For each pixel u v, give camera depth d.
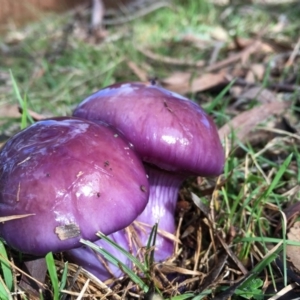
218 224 0.14
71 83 0.29
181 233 0.15
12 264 0.12
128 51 0.35
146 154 0.13
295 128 0.20
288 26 0.38
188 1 0.47
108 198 0.11
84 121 0.12
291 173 0.17
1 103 0.26
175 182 0.14
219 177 0.15
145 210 0.14
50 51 0.38
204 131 0.13
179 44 0.38
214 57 0.32
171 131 0.12
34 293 0.12
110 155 0.11
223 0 0.49
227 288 0.12
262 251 0.14
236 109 0.23
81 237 0.11
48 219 0.11
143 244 0.14
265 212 0.16
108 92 0.14
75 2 0.51
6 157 0.12
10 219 0.11
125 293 0.12
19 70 0.34
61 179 0.11
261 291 0.12
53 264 0.11
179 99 0.13
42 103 0.26
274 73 0.28
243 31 0.39
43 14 0.50
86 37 0.42
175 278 0.13
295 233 0.14
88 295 0.12
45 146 0.11
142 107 0.13
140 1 0.51
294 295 0.12
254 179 0.16
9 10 0.50
